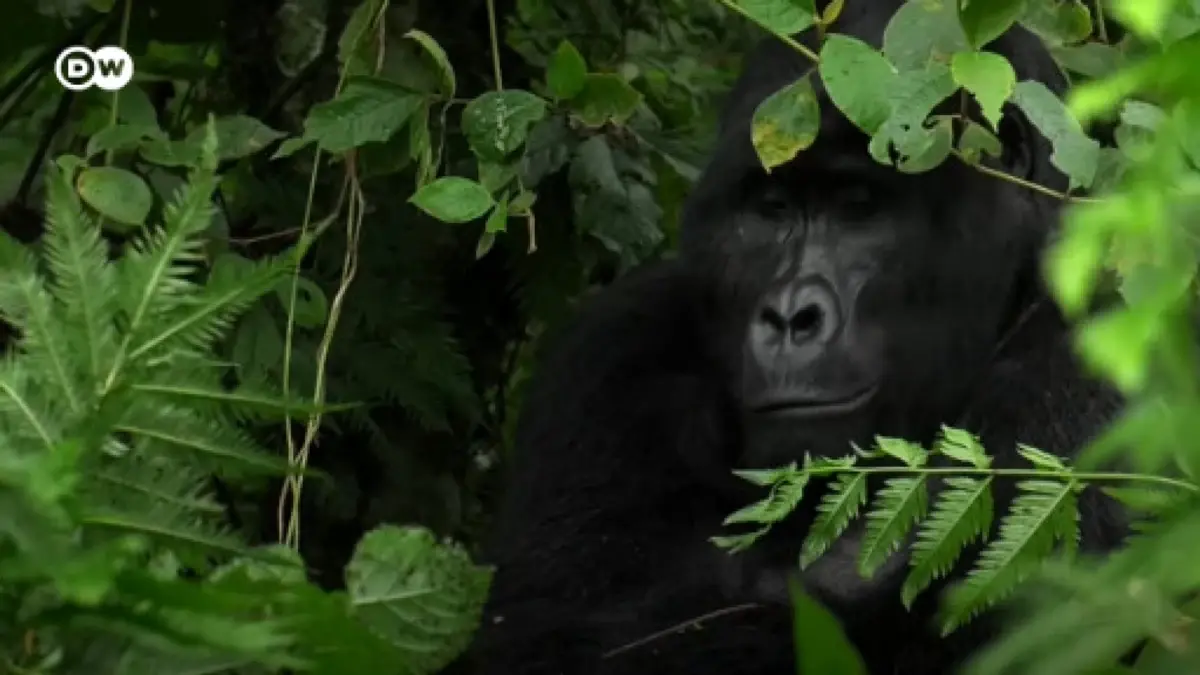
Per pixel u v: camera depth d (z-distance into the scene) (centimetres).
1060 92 301
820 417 283
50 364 140
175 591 121
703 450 323
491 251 425
